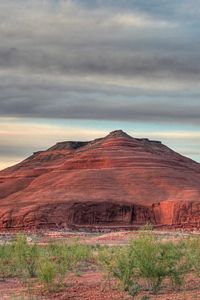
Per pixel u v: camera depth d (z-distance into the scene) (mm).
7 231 159250
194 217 167250
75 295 26000
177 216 168875
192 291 26516
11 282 32219
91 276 33812
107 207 173000
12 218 165000
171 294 25781
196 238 36969
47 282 27844
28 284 29562
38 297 25609
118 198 182875
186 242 36594
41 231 147125
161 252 27406
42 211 166000
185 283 28875
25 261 36188
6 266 37875
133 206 175875
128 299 24641
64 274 31344
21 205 176500
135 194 188000
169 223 168625
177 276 27547
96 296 25594
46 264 28766
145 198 185625
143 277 26844
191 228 163250
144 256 26812
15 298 24906
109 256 31594
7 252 41031
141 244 27406
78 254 40375
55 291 27266
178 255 29125
